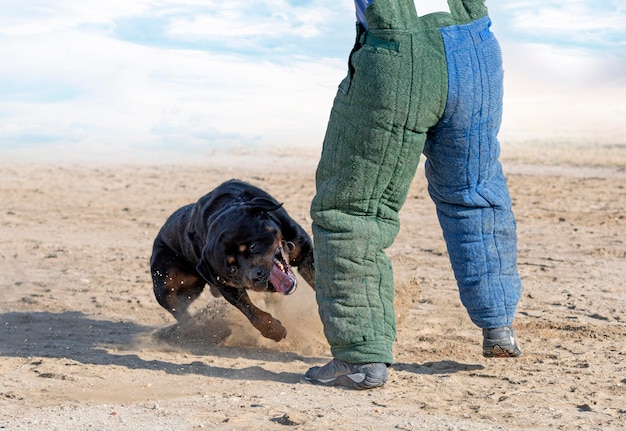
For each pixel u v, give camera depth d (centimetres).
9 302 959
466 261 623
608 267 1171
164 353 721
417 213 1733
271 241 712
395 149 571
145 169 2553
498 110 591
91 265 1204
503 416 527
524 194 2002
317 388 598
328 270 591
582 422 515
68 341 768
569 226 1559
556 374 636
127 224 1603
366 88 564
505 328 628
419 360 688
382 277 595
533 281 1067
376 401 564
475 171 602
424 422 515
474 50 573
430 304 927
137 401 564
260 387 603
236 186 788
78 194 2020
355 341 587
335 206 588
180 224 814
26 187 2133
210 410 540
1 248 1340
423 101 563
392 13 560
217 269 716
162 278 821
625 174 2439
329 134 591
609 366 661
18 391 584
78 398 569
